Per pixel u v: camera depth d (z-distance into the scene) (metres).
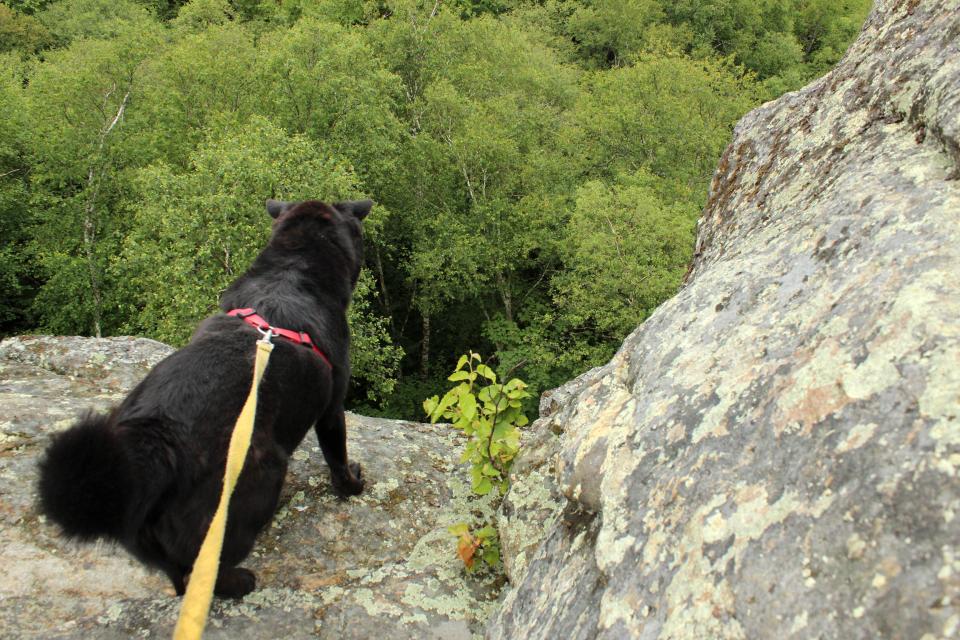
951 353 1.34
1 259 19.41
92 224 19.86
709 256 3.29
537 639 1.83
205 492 2.08
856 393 1.43
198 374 2.16
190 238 13.47
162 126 19.55
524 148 22.83
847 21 39.59
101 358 4.27
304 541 2.97
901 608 1.07
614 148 23.70
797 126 3.18
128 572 2.64
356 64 19.53
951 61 2.25
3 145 19.61
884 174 2.12
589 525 2.08
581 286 18.78
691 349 2.11
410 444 3.91
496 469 3.07
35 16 36.91
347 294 3.09
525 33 31.72
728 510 1.48
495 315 21.78
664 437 1.85
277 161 14.55
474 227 21.14
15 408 3.41
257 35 31.19
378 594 2.66
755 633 1.24
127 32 20.64
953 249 1.60
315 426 3.02
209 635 2.35
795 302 1.90
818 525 1.28
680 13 39.22
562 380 19.17
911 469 1.21
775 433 1.54
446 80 22.48
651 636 1.43
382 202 20.83
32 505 2.84
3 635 2.26
